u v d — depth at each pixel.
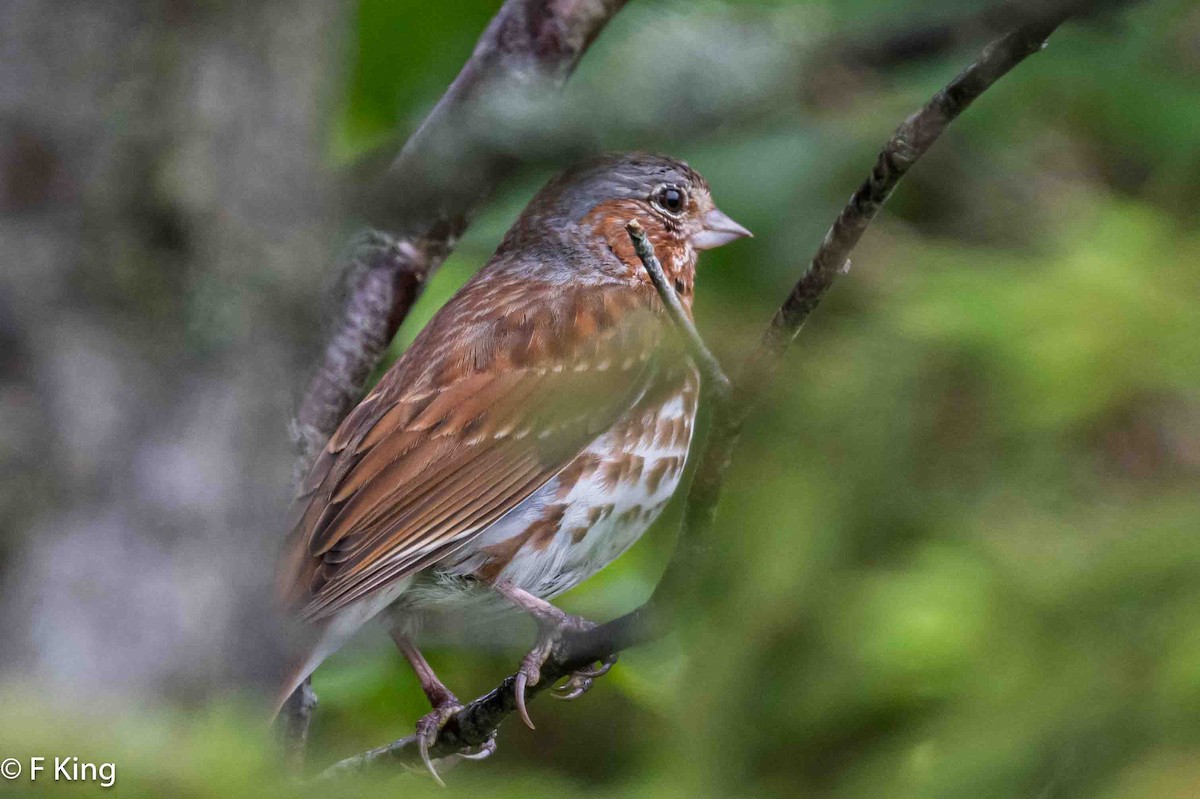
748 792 8.24
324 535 7.53
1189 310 7.71
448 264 10.08
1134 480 7.66
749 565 8.61
